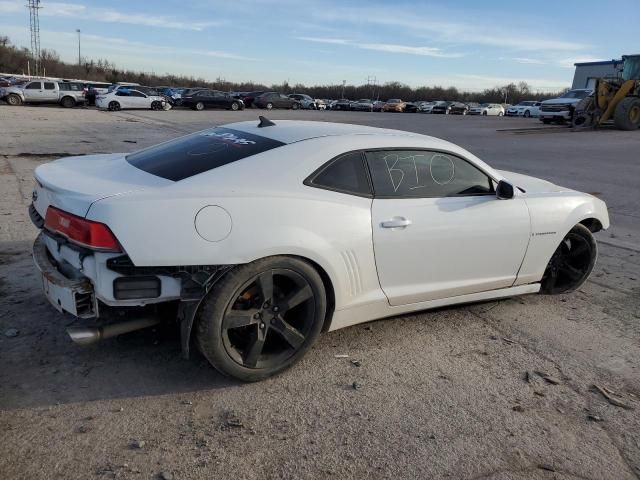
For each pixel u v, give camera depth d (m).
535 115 44.44
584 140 20.30
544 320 4.29
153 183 3.07
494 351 3.74
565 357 3.70
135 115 29.38
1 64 100.06
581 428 2.93
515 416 3.00
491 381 3.35
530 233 4.17
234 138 3.60
